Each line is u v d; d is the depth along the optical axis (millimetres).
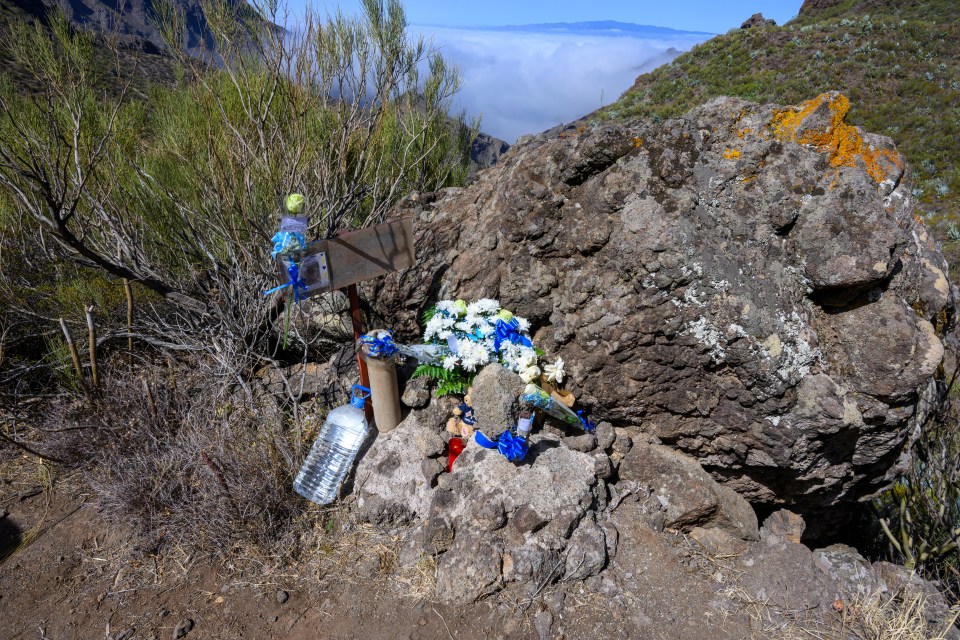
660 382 1622
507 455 1516
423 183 2758
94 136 2230
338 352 2068
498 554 1411
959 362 1879
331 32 2145
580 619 1354
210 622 1355
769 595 1438
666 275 1522
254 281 2164
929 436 2039
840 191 1483
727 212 1556
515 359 1661
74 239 1881
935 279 1683
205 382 2027
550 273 1731
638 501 1645
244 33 2039
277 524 1567
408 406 1766
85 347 2105
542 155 1738
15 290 2191
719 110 1611
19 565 1505
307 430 1827
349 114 2248
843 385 1515
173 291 2203
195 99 2248
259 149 2137
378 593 1413
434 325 1747
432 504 1514
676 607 1400
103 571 1491
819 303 1568
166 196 2240
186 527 1566
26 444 1879
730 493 1691
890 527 2082
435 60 2789
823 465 1603
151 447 1751
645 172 1577
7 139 2047
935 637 1326
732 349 1493
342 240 1647
